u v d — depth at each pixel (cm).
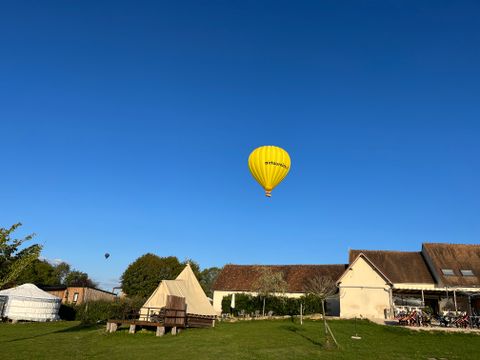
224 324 3138
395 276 4128
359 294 3641
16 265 1786
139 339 2159
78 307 4406
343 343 2139
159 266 6719
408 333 2603
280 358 1702
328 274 4741
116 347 1911
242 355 1728
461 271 3994
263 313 4147
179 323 2519
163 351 1798
